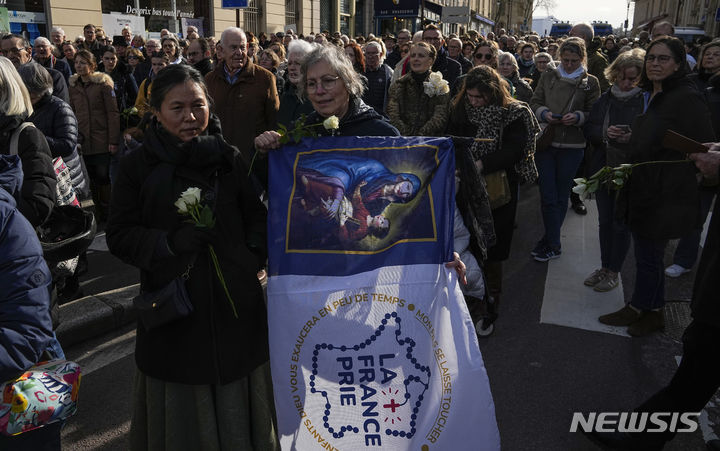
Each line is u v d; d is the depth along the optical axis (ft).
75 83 19.95
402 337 6.57
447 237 6.77
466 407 6.53
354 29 96.68
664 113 11.10
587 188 9.07
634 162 11.75
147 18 54.75
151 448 6.48
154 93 6.12
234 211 6.61
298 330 6.61
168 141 6.23
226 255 6.36
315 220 6.82
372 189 6.86
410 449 6.48
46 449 6.27
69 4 44.86
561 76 16.61
